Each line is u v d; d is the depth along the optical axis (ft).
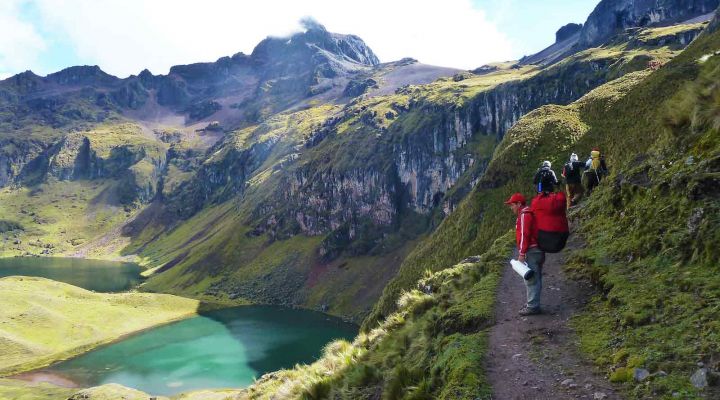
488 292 49.57
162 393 410.11
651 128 178.91
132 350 551.18
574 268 48.37
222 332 636.89
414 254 402.31
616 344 30.22
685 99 54.34
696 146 45.85
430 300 59.52
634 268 39.73
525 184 302.86
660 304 31.89
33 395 402.72
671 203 42.06
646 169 55.01
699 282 31.65
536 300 39.93
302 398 51.90
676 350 26.43
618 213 53.93
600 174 83.61
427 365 39.47
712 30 277.64
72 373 475.72
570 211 75.31
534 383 28.86
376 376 46.37
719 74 51.52
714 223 34.65
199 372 463.42
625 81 350.23
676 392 23.27
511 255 64.18
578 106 350.84
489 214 317.01
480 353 34.55
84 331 611.47
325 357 67.92
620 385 25.98
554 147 304.71
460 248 326.65
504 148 352.08
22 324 588.91
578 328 34.99
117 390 347.15
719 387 22.43
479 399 28.60
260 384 85.71
